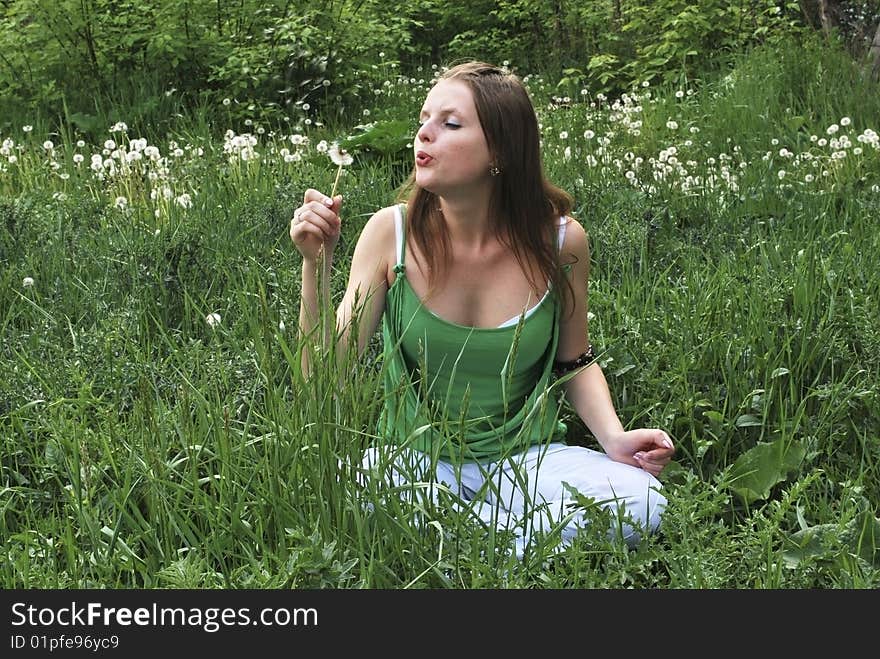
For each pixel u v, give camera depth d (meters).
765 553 3.30
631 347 4.78
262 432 3.70
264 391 4.19
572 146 9.30
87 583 3.23
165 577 3.10
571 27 16.20
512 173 3.81
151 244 5.94
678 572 3.25
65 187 7.89
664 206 7.02
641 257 6.04
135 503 3.59
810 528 3.51
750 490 3.98
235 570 3.15
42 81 11.67
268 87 11.74
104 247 6.21
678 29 14.09
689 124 10.70
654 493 3.67
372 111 11.77
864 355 4.77
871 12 13.77
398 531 3.31
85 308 5.39
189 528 3.41
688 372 4.65
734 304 5.12
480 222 3.87
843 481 4.16
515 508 3.81
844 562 3.31
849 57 12.07
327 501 3.36
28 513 3.71
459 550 3.28
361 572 3.16
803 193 7.30
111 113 10.98
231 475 3.50
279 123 11.12
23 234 6.43
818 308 5.12
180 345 5.13
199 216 6.90
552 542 3.31
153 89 11.48
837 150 8.42
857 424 4.41
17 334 5.08
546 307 3.94
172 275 5.58
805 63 11.73
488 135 3.71
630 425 4.44
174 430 3.80
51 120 10.93
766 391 4.54
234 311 5.36
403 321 3.93
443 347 3.90
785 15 14.53
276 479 3.37
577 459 3.80
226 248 6.11
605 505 3.62
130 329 4.92
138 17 12.22
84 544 3.45
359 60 12.39
